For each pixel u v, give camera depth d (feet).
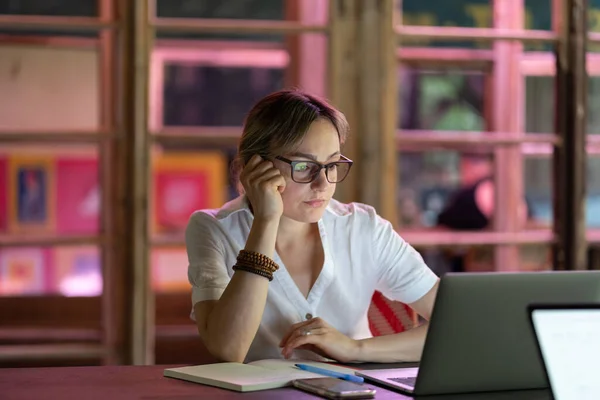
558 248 15.71
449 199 15.93
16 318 14.69
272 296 9.89
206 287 9.51
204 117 15.35
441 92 15.84
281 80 15.53
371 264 10.43
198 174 15.17
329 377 7.93
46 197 14.78
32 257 14.73
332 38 14.88
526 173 16.10
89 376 8.26
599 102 16.05
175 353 15.12
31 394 7.45
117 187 14.65
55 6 14.67
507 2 15.81
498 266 15.94
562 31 15.57
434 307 7.38
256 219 9.14
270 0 15.34
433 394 7.55
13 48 14.62
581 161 15.57
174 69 15.21
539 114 16.02
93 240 14.65
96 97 14.87
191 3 15.12
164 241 14.78
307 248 10.25
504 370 7.64
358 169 15.01
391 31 14.99
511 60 15.99
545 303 6.95
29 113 14.71
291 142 9.16
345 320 10.37
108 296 14.75
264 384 7.68
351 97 14.98
